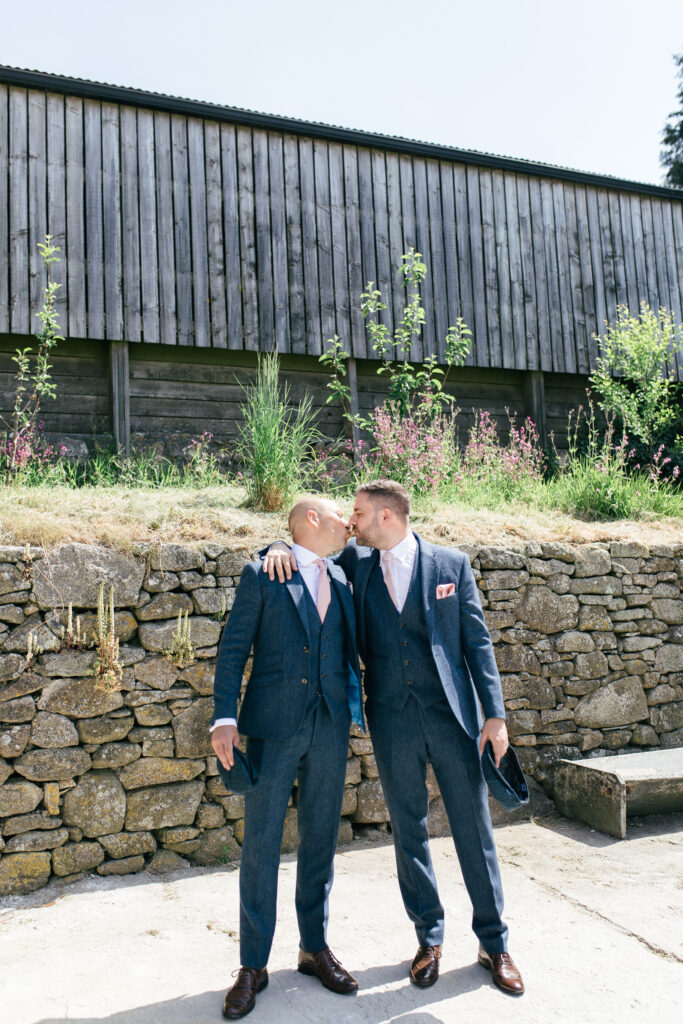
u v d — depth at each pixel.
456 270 8.84
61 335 7.08
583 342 9.42
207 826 3.81
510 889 3.44
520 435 9.12
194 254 7.67
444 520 5.21
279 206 8.10
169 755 3.78
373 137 8.43
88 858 3.56
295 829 3.96
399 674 2.82
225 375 8.12
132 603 3.86
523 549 4.89
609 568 5.11
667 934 3.02
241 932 2.62
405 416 8.16
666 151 20.78
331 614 2.84
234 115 7.84
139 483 5.78
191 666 3.91
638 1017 2.45
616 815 4.09
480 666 2.86
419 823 2.81
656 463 7.60
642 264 9.88
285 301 8.02
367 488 2.99
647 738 5.05
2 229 6.95
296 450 5.48
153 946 2.92
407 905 2.81
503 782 2.67
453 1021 2.43
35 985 2.62
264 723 2.70
